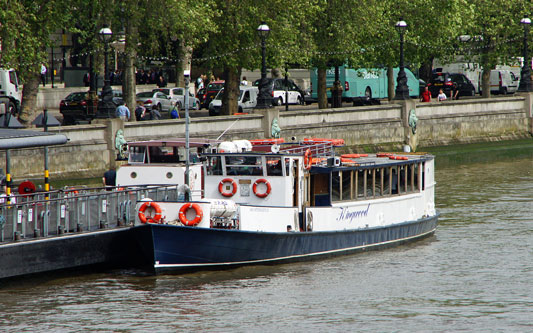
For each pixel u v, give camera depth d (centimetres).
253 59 15562
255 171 7806
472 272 7694
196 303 6625
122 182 8831
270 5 15375
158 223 7281
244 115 14100
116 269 7675
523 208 10875
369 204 8481
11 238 7019
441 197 11831
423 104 17488
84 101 15825
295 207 7850
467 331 6056
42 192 7406
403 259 8188
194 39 14388
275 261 7712
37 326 6100
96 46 14100
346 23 16862
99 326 6094
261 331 6003
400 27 16800
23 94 13575
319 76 17712
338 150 15550
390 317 6341
